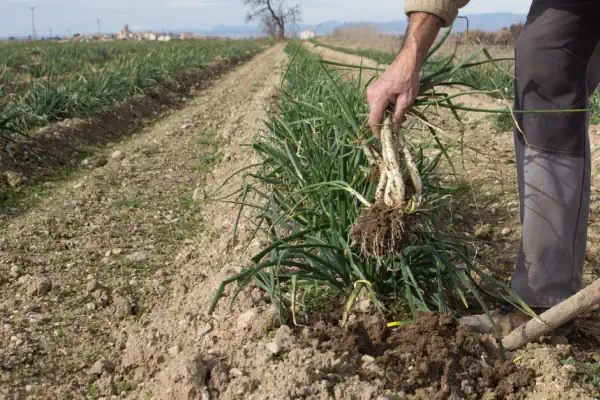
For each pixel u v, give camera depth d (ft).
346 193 8.38
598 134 18.62
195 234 13.06
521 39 6.81
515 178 14.99
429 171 9.59
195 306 8.49
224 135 22.75
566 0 6.40
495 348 7.09
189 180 17.31
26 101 24.13
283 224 9.02
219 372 6.66
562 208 6.95
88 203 14.70
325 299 8.32
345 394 6.14
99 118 24.32
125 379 7.56
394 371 6.70
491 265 10.03
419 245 8.12
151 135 24.64
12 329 8.59
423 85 6.93
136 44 86.17
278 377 6.40
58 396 7.25
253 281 8.57
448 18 6.38
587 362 7.01
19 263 11.00
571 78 6.62
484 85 29.94
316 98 13.42
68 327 8.89
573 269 7.14
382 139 6.51
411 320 7.52
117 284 10.36
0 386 7.30
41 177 17.11
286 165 9.98
